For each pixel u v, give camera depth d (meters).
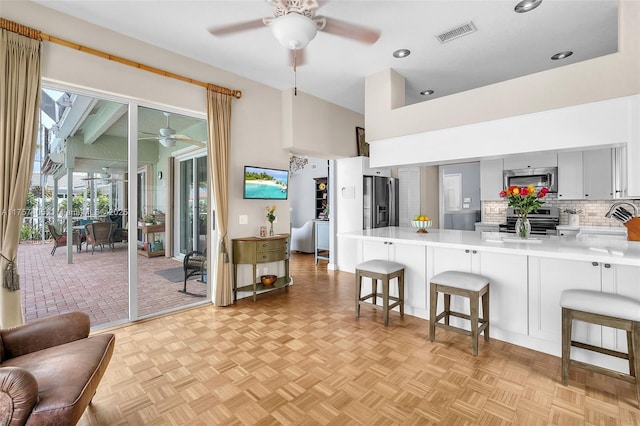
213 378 2.12
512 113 2.93
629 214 2.64
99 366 1.52
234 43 3.14
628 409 1.77
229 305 3.67
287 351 2.50
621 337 2.12
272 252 3.94
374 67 3.70
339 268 5.61
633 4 2.37
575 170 4.45
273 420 1.71
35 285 2.77
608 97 2.47
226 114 3.68
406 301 3.33
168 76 3.24
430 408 1.80
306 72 3.83
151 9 2.58
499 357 2.38
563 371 2.02
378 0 2.47
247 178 3.87
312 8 2.02
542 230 4.74
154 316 3.25
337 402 1.86
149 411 1.78
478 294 2.41
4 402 1.14
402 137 3.68
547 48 3.25
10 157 2.34
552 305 2.40
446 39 3.06
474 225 5.58
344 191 5.50
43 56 2.52
